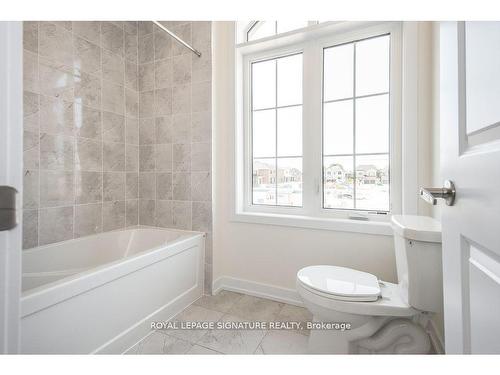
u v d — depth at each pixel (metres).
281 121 2.01
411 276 1.04
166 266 1.64
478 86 0.49
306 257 1.79
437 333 1.27
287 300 1.85
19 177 0.54
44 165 1.71
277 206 2.01
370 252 1.60
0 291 0.52
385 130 1.69
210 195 2.02
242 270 2.02
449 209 0.62
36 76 1.66
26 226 1.63
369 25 1.67
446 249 0.64
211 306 1.81
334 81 1.82
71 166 1.87
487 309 0.46
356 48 1.76
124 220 2.25
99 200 2.06
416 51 1.45
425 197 0.63
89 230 1.99
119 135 2.20
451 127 0.61
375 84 1.71
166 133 2.21
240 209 2.08
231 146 2.04
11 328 0.54
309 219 1.76
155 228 2.20
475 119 0.50
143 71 2.30
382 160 1.70
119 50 2.19
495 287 0.43
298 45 1.91
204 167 2.05
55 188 1.77
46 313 0.99
